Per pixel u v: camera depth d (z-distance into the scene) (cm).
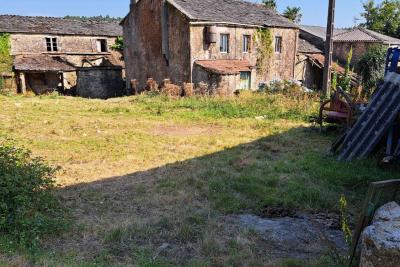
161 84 2512
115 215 575
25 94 2748
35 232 482
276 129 1284
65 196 648
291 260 438
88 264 423
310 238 511
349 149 855
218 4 2714
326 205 617
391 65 884
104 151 976
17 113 1539
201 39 2356
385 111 794
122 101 2058
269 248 484
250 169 808
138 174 787
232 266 434
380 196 373
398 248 314
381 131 788
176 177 756
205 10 2488
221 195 652
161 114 1591
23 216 502
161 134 1212
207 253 465
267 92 2389
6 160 586
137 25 2670
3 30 3142
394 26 5309
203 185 703
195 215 567
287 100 1844
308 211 600
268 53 2830
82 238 497
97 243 485
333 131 1191
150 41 2584
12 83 2911
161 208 604
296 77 3303
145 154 950
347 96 1041
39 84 3080
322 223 559
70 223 529
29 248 454
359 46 3525
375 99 859
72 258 440
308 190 660
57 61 3212
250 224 552
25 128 1245
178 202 627
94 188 695
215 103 1861
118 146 1031
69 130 1231
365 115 867
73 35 3538
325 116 1196
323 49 3675
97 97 3103
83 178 757
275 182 715
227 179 734
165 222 544
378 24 5384
